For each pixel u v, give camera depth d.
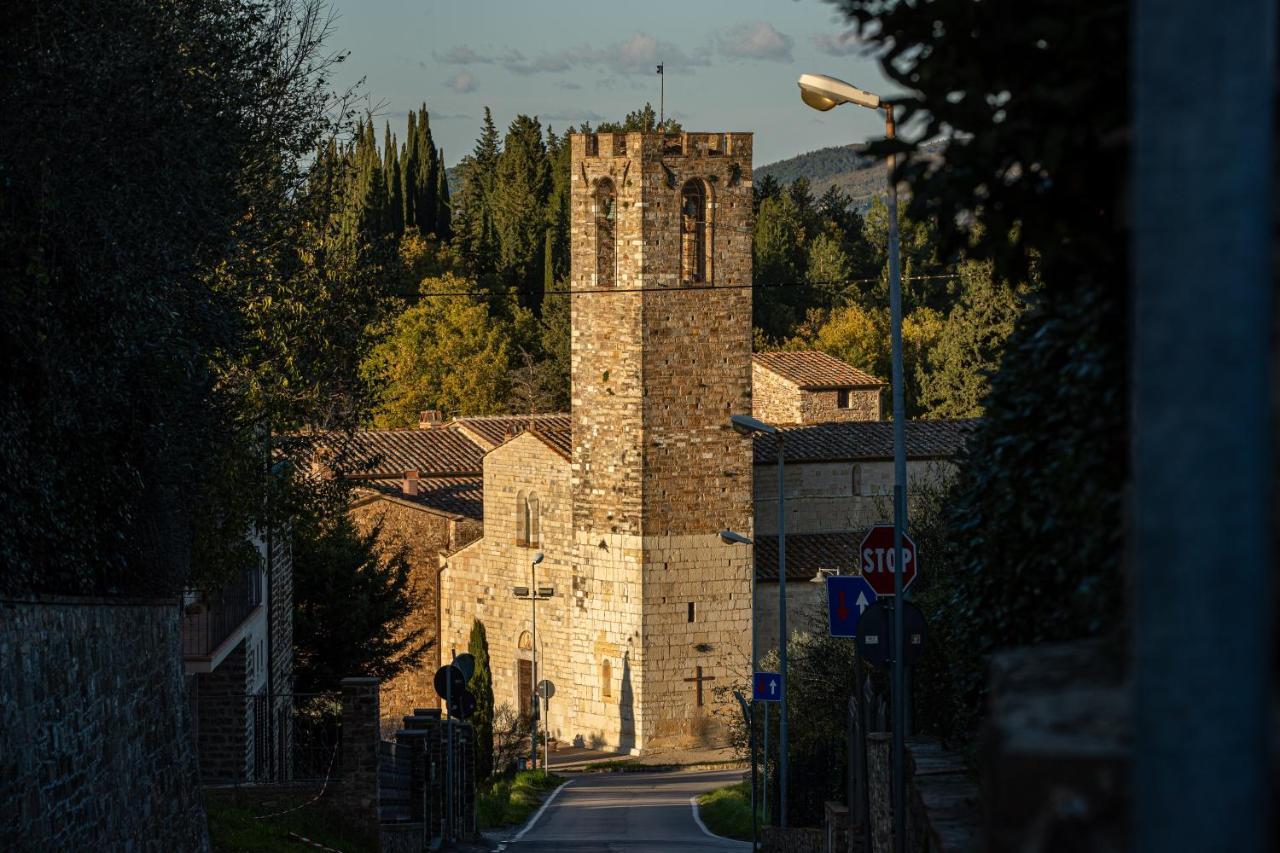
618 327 159.25
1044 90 14.73
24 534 33.88
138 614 44.19
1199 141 8.05
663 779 145.38
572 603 166.00
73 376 34.88
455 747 83.94
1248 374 8.02
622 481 159.75
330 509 68.25
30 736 33.12
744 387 160.75
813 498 166.00
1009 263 16.98
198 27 46.41
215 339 47.22
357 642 119.38
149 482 44.41
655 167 157.38
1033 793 10.16
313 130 58.78
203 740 84.81
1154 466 8.16
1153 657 8.11
